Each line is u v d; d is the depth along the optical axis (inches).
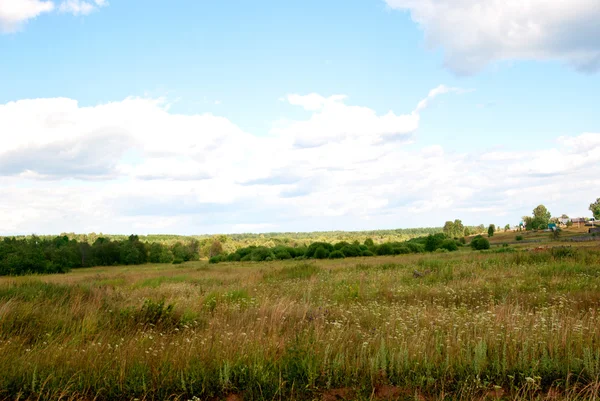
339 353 220.5
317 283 682.8
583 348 219.9
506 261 870.4
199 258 4835.1
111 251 3737.7
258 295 528.4
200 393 182.4
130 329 312.5
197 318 350.9
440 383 195.2
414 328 294.5
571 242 2396.7
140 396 180.2
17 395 171.0
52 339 261.1
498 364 202.8
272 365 209.9
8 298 377.4
